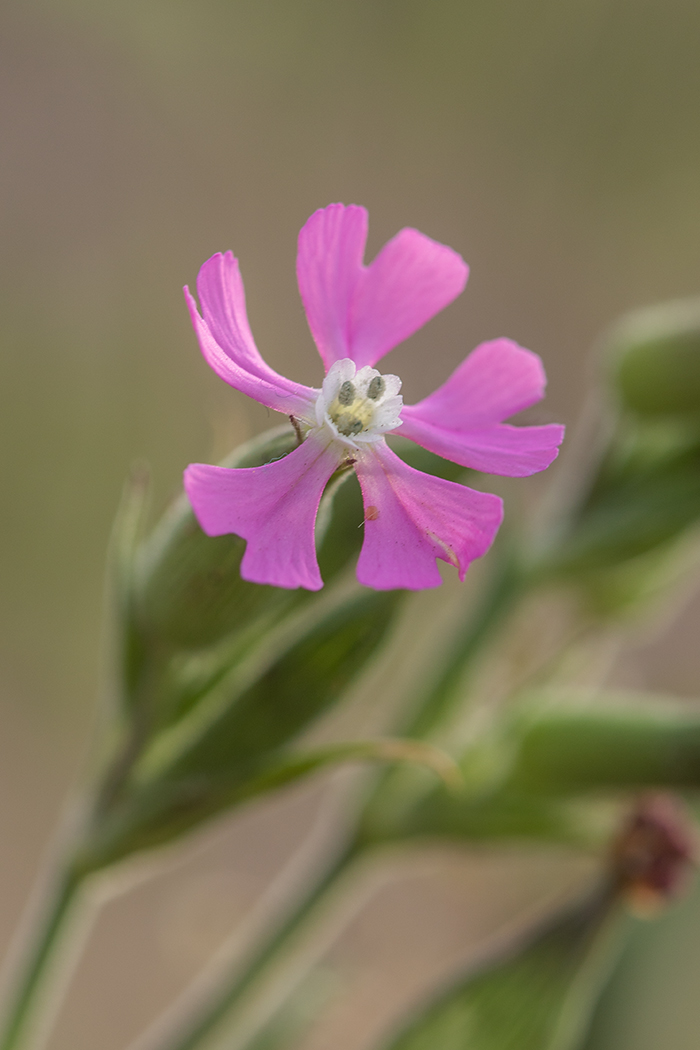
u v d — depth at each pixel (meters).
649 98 0.56
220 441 0.19
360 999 0.24
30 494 0.43
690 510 0.20
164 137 0.53
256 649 0.18
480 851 0.20
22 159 0.51
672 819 0.20
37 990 0.19
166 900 0.39
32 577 0.42
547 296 0.55
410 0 0.56
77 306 0.47
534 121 0.56
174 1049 0.20
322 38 0.56
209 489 0.17
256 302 0.52
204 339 0.17
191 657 0.18
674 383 0.20
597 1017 0.26
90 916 0.19
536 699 0.20
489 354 0.18
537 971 0.20
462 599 0.24
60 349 0.46
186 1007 0.20
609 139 0.56
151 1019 0.37
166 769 0.18
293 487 0.17
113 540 0.18
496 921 0.35
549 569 0.20
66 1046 0.36
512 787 0.20
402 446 0.17
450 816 0.20
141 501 0.18
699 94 0.55
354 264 0.18
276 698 0.18
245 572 0.16
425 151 0.56
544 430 0.17
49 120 0.52
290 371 0.51
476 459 0.17
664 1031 0.26
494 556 0.20
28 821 0.40
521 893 0.34
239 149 0.54
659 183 0.56
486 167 0.56
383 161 0.56
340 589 0.19
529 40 0.56
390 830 0.20
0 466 0.43
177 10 0.54
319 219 0.17
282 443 0.17
